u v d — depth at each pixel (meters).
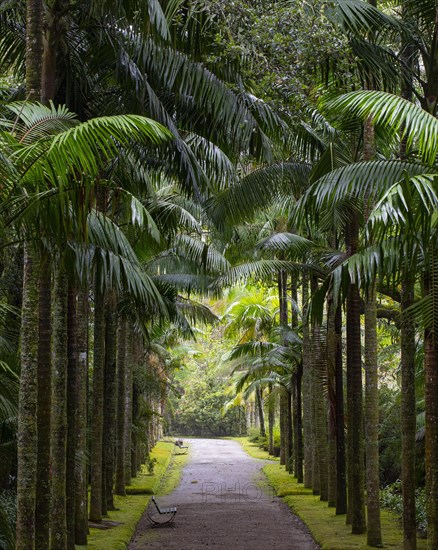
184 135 11.39
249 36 8.91
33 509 7.48
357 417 13.61
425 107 9.84
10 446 10.06
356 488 13.48
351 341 13.80
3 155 5.62
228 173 11.55
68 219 6.37
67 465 11.09
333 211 11.97
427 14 10.02
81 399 12.70
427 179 6.59
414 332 10.67
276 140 11.92
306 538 14.08
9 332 11.80
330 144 11.62
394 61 10.32
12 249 13.07
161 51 9.77
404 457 10.54
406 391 10.60
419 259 8.75
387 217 6.88
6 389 9.38
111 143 5.52
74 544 11.24
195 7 9.02
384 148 12.66
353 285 13.75
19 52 10.74
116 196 6.94
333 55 9.24
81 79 10.25
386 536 13.04
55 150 5.50
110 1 9.10
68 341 11.37
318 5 9.05
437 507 9.02
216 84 9.94
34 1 7.84
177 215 14.68
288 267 15.96
